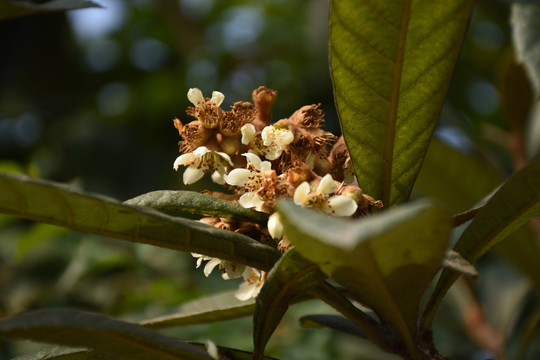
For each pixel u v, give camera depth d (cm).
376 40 38
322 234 29
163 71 128
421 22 38
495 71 104
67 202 36
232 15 137
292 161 40
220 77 125
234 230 40
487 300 70
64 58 125
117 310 75
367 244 32
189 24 128
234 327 70
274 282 37
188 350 36
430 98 40
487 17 106
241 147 41
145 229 38
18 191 36
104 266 77
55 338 35
